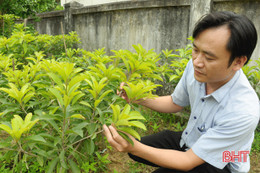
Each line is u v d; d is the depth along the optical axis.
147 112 3.73
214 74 1.26
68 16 6.38
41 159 1.48
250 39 1.16
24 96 1.68
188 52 3.27
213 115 1.54
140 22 4.77
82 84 1.71
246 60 1.25
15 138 1.22
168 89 3.68
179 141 2.03
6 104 1.59
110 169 2.51
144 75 2.08
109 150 2.84
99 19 5.64
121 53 2.25
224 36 1.13
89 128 1.46
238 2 3.44
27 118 1.24
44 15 7.37
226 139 1.39
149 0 4.45
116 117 1.28
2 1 5.82
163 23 4.38
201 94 1.63
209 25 1.16
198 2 3.71
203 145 1.43
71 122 1.57
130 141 1.30
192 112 1.75
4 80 1.99
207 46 1.18
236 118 1.36
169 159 1.45
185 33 4.10
